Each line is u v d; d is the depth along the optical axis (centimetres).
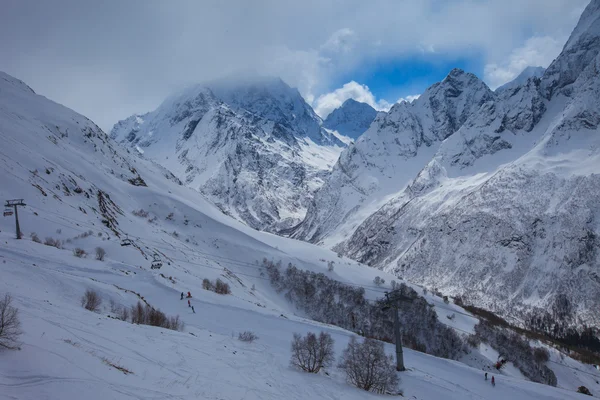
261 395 3303
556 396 7038
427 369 7044
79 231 10519
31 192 11444
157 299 7175
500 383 7212
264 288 16362
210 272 13150
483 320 19162
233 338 5541
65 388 2342
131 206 18550
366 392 4497
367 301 16738
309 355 4725
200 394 2888
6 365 2388
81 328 3516
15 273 5134
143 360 3219
